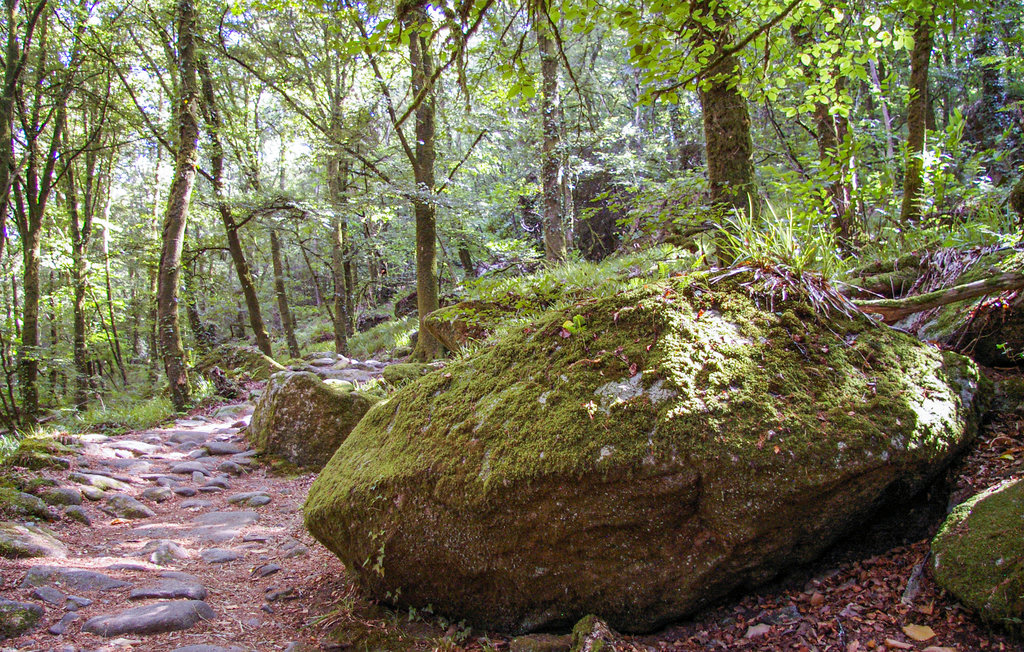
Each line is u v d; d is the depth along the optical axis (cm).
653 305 290
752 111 1121
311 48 1372
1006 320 330
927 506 265
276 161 1852
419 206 1118
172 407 1041
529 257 1080
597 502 249
